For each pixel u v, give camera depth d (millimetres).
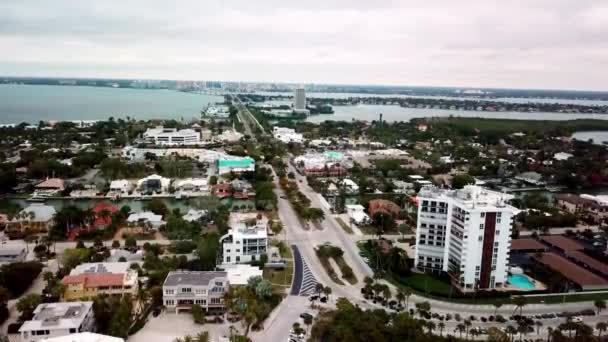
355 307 174500
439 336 158375
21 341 150625
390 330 157250
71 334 144125
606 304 195750
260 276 196125
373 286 196500
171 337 163375
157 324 172375
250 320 165375
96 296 180125
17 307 169875
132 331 164500
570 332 168625
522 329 167625
